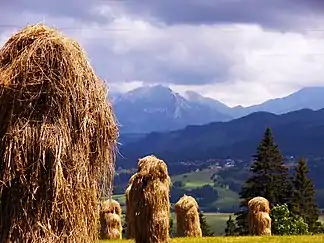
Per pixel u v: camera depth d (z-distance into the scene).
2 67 10.26
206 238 32.56
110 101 10.80
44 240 9.84
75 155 10.17
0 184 9.81
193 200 39.38
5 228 9.81
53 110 10.08
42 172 9.91
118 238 36.97
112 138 10.80
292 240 29.77
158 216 22.47
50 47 10.17
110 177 10.77
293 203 69.81
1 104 10.01
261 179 71.38
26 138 9.86
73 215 10.09
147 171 22.59
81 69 10.41
